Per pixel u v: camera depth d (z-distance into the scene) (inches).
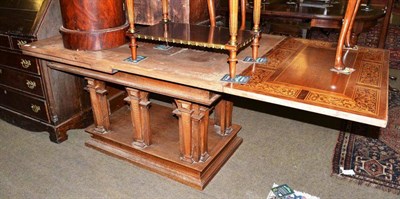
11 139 98.1
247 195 74.8
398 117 111.8
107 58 70.6
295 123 107.5
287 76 61.2
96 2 71.6
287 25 133.6
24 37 84.5
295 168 84.4
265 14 127.2
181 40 63.6
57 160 87.9
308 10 126.7
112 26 76.3
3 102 102.3
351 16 59.6
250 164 85.9
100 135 90.0
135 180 80.0
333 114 49.4
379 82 58.5
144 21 84.0
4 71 95.0
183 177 78.2
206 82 58.4
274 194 74.6
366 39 194.4
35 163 86.7
